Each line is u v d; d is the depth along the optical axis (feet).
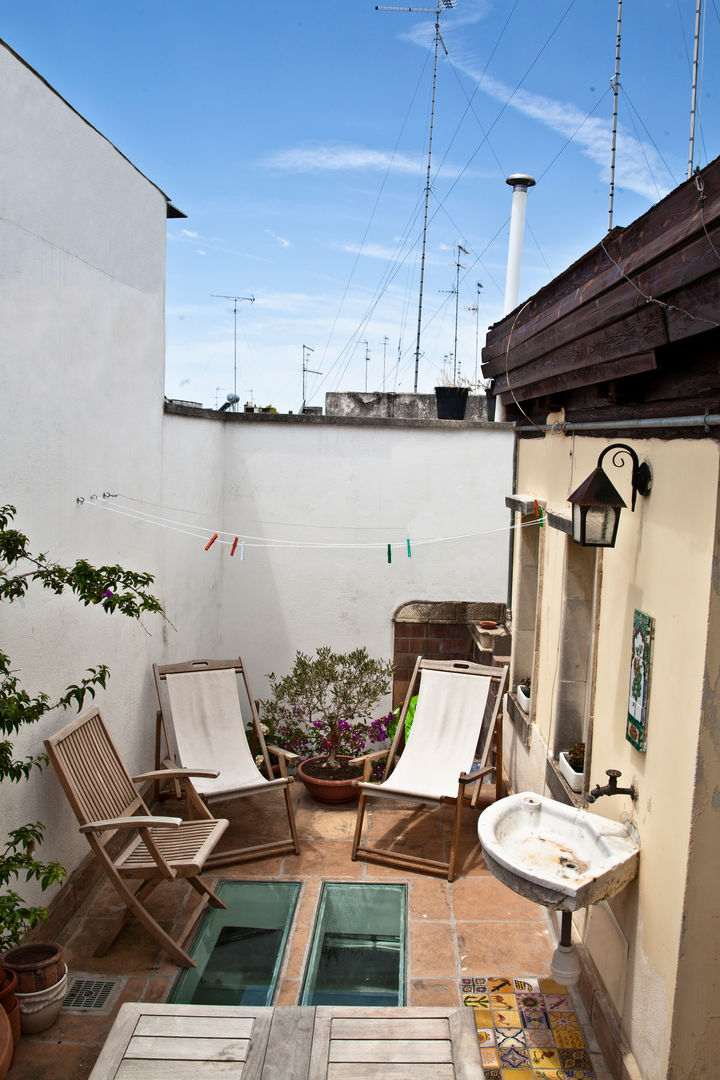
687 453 8.63
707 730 8.00
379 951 13.23
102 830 12.09
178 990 11.95
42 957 11.37
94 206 14.02
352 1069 7.55
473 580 22.11
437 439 21.75
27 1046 10.71
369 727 19.98
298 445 21.80
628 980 9.97
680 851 8.44
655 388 9.61
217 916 14.01
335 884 15.24
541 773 15.10
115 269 14.99
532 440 17.85
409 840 17.03
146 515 16.92
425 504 21.97
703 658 8.00
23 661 12.07
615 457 11.10
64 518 13.23
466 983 12.25
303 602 22.20
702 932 8.30
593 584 13.92
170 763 15.99
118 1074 7.50
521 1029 11.20
